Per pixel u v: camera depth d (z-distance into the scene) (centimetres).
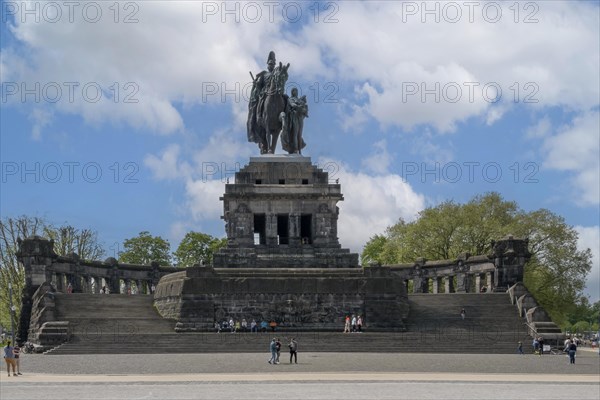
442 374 7462
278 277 11162
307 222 13462
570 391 6303
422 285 13900
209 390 6159
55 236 15112
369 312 10950
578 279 14562
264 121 13712
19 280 14362
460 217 15175
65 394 5944
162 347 9656
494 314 11081
